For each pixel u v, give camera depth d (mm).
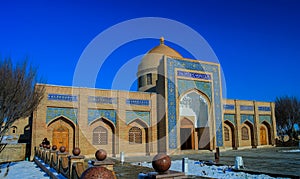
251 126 21875
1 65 10273
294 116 27969
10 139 21750
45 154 10000
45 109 13898
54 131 14227
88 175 1977
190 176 7289
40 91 12562
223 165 10016
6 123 10516
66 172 6035
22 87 10555
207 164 10781
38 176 7898
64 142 14367
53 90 14227
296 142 24031
